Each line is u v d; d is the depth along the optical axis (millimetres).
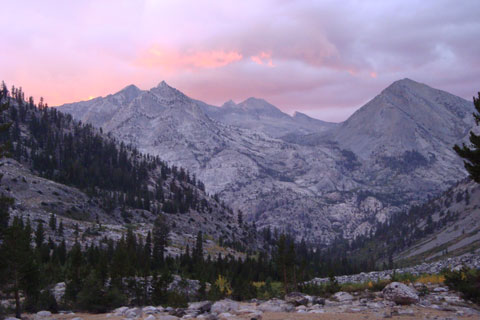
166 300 45156
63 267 73312
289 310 22984
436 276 37688
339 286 38781
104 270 49844
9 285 29094
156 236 150750
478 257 68125
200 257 130500
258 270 114312
